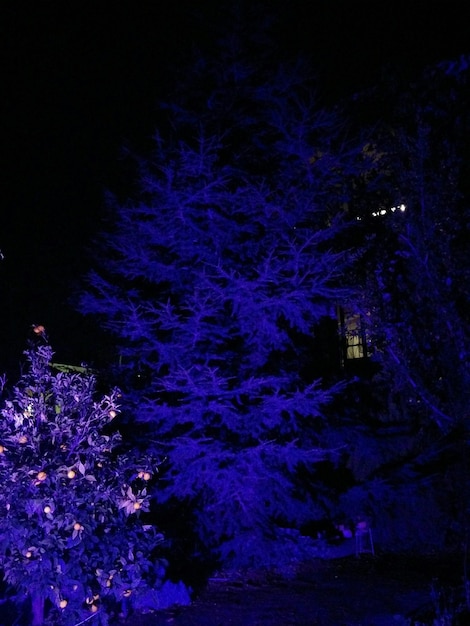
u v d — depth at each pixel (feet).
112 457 21.65
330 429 26.30
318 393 22.98
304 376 27.32
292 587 21.36
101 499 16.80
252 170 25.59
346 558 24.79
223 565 23.38
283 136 25.08
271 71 25.18
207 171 23.45
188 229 23.68
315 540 24.53
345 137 25.17
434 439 27.50
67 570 15.66
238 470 22.99
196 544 23.43
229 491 22.98
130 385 25.61
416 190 28.02
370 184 28.14
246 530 23.71
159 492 23.27
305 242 23.15
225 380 21.84
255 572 23.13
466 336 26.63
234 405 24.03
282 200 24.06
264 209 23.67
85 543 16.03
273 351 25.41
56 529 15.83
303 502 25.00
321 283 22.84
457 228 27.35
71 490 16.06
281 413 24.86
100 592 16.71
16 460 16.12
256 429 23.81
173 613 18.86
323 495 25.90
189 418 23.00
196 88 26.02
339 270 24.16
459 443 25.93
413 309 28.22
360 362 30.66
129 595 16.87
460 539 24.77
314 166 24.23
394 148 28.71
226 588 21.40
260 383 22.66
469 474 25.49
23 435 16.34
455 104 28.45
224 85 25.39
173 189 23.54
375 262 28.63
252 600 20.06
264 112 25.14
